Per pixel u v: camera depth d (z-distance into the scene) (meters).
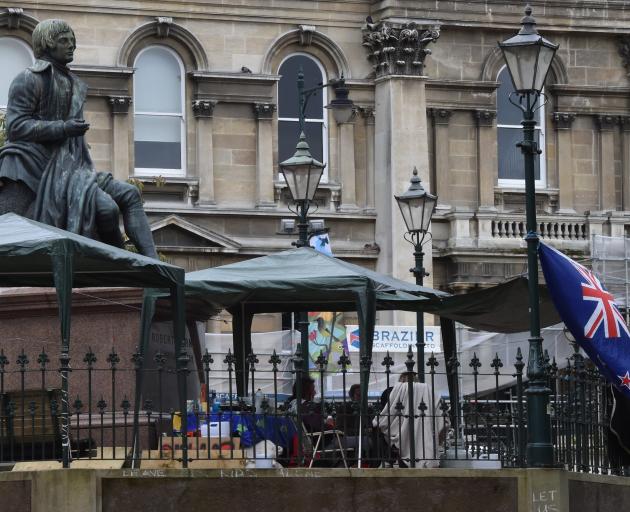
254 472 28.38
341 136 80.62
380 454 31.50
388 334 68.06
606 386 33.78
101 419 28.83
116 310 34.56
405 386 33.00
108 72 77.19
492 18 81.69
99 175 34.66
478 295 36.62
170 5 78.25
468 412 32.41
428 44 81.25
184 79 78.81
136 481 27.77
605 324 31.75
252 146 79.56
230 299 33.72
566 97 83.88
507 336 67.31
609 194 84.38
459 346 66.31
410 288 35.09
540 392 30.34
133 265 28.95
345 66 80.44
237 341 37.50
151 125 78.38
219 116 79.19
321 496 28.62
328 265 34.06
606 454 33.44
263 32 79.62
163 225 77.38
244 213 79.00
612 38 84.31
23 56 76.19
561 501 29.62
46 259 29.47
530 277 31.09
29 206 33.88
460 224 81.12
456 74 82.06
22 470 27.53
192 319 36.50
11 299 34.31
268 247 79.19
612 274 77.25
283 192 79.75
